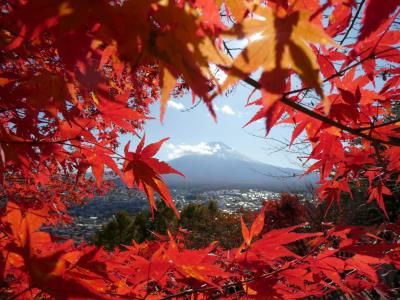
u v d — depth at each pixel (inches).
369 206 272.8
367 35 22.0
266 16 25.5
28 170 52.9
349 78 55.4
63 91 44.2
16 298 34.4
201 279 45.5
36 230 42.6
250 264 49.3
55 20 24.4
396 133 63.0
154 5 26.6
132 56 26.7
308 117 58.8
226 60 26.6
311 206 315.6
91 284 42.6
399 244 49.3
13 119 53.6
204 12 31.6
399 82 58.8
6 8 33.0
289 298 50.6
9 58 47.8
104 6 25.5
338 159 67.8
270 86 22.8
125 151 57.0
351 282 58.8
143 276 44.6
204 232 450.6
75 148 59.4
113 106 50.6
